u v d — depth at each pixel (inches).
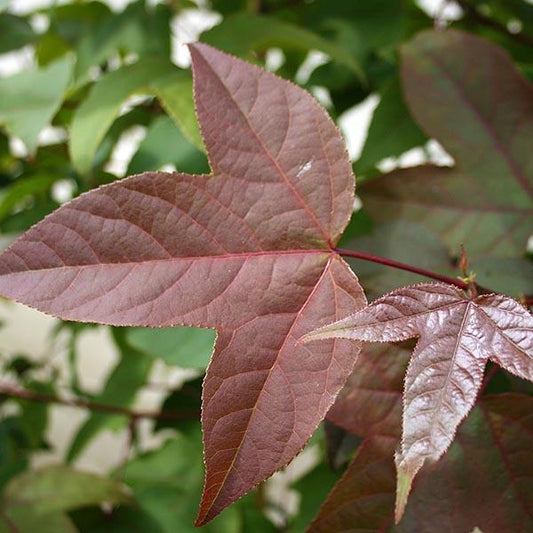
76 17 23.6
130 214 11.5
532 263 14.8
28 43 22.8
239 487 11.1
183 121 15.5
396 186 15.6
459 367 10.8
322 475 17.9
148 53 19.4
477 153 15.6
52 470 17.6
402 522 12.5
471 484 12.6
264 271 11.8
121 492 17.7
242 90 12.2
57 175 20.5
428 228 15.4
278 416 11.3
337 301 11.7
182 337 16.0
